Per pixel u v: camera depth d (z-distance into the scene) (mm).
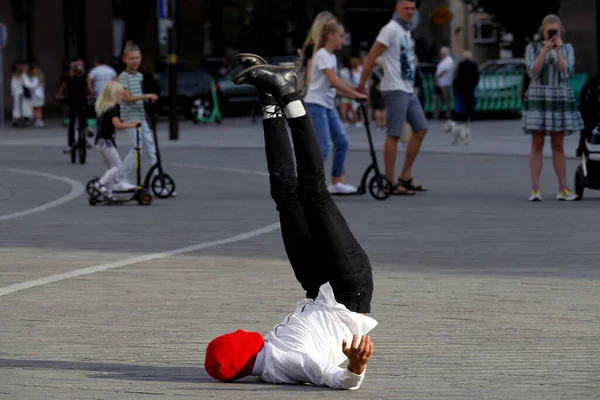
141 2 61438
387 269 12047
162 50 62125
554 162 18938
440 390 7301
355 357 7152
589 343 8578
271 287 11047
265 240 14508
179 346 8586
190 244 14195
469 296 10469
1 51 53531
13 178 24891
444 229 15305
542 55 18266
